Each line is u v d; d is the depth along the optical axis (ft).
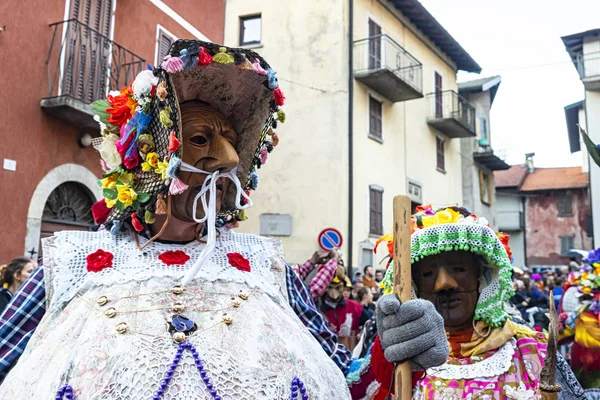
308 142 43.88
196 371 4.28
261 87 5.57
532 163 111.96
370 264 44.83
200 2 35.47
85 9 27.17
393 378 5.44
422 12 53.11
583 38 58.29
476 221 8.05
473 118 68.49
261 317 4.93
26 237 23.94
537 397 7.36
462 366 7.86
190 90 5.41
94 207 5.73
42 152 24.93
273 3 46.98
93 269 4.91
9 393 4.33
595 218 58.85
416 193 54.60
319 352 5.27
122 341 4.35
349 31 44.75
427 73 58.54
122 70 28.89
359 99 45.68
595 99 58.08
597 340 12.73
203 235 5.61
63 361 4.29
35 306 4.98
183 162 4.92
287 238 43.27
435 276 8.00
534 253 106.73
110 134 5.41
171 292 4.79
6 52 23.45
